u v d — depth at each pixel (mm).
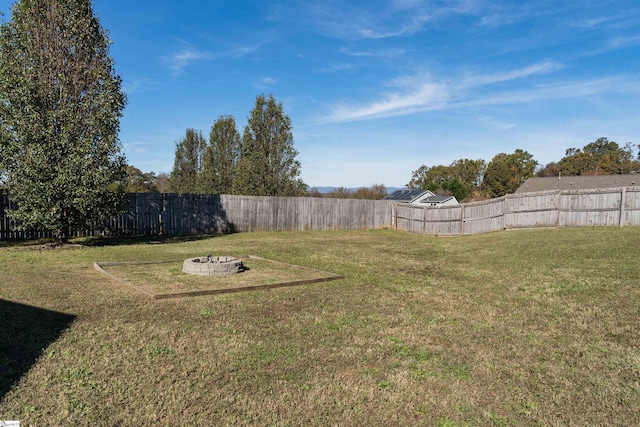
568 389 3473
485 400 3285
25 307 5398
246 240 15469
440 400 3268
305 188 24453
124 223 15672
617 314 5316
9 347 4020
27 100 10477
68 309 5395
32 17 10930
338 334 4723
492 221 17062
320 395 3293
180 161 29297
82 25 11570
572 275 7539
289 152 23062
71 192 10938
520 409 3145
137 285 6875
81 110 11555
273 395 3268
